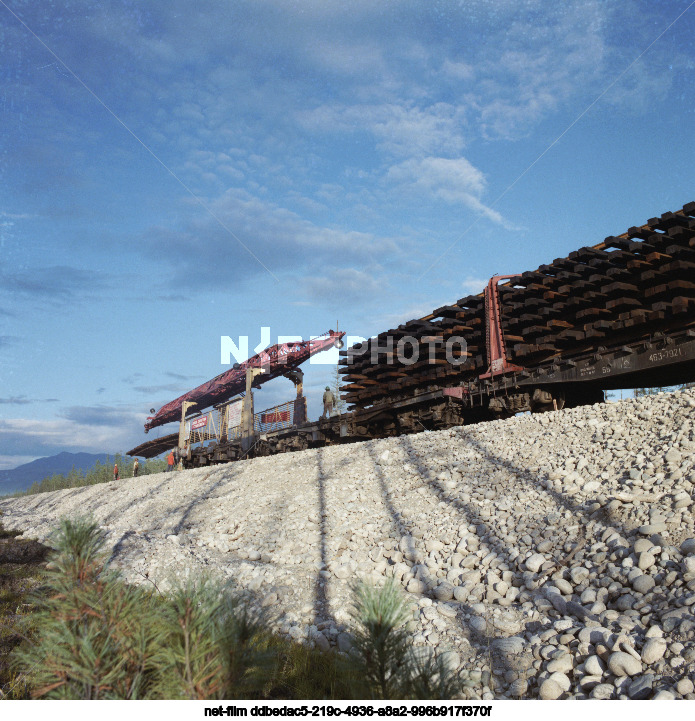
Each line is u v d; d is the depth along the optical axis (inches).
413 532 330.3
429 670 99.8
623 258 506.9
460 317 686.5
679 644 165.2
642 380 571.5
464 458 431.5
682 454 296.2
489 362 626.5
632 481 292.5
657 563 216.8
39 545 352.2
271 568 319.3
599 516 270.1
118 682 98.7
